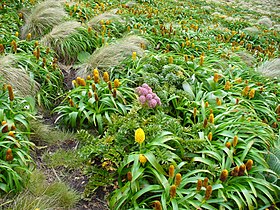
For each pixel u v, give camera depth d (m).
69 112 4.07
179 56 5.45
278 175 3.10
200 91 4.44
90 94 4.04
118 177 3.14
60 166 3.42
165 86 4.38
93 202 3.03
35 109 4.25
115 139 3.35
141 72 4.59
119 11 7.37
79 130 3.94
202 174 3.06
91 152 3.27
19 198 2.84
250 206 2.75
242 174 2.97
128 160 3.04
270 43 8.54
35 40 5.60
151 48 5.88
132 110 3.65
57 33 5.67
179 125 3.54
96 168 3.27
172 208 2.68
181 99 4.27
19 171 3.06
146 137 3.26
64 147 3.72
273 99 4.72
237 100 4.11
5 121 3.22
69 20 6.34
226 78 4.89
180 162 3.14
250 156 3.22
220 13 12.72
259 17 13.55
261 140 3.43
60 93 4.71
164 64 4.96
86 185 3.16
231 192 2.88
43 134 3.81
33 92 4.41
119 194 2.89
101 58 5.07
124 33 6.49
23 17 6.60
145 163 3.03
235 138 3.22
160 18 7.82
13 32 5.86
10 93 3.51
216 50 6.32
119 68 4.92
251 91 4.35
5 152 2.98
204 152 3.21
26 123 3.52
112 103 3.97
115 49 5.18
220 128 3.55
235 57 6.09
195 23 8.56
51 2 6.69
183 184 2.90
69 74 5.30
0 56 4.56
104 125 3.89
